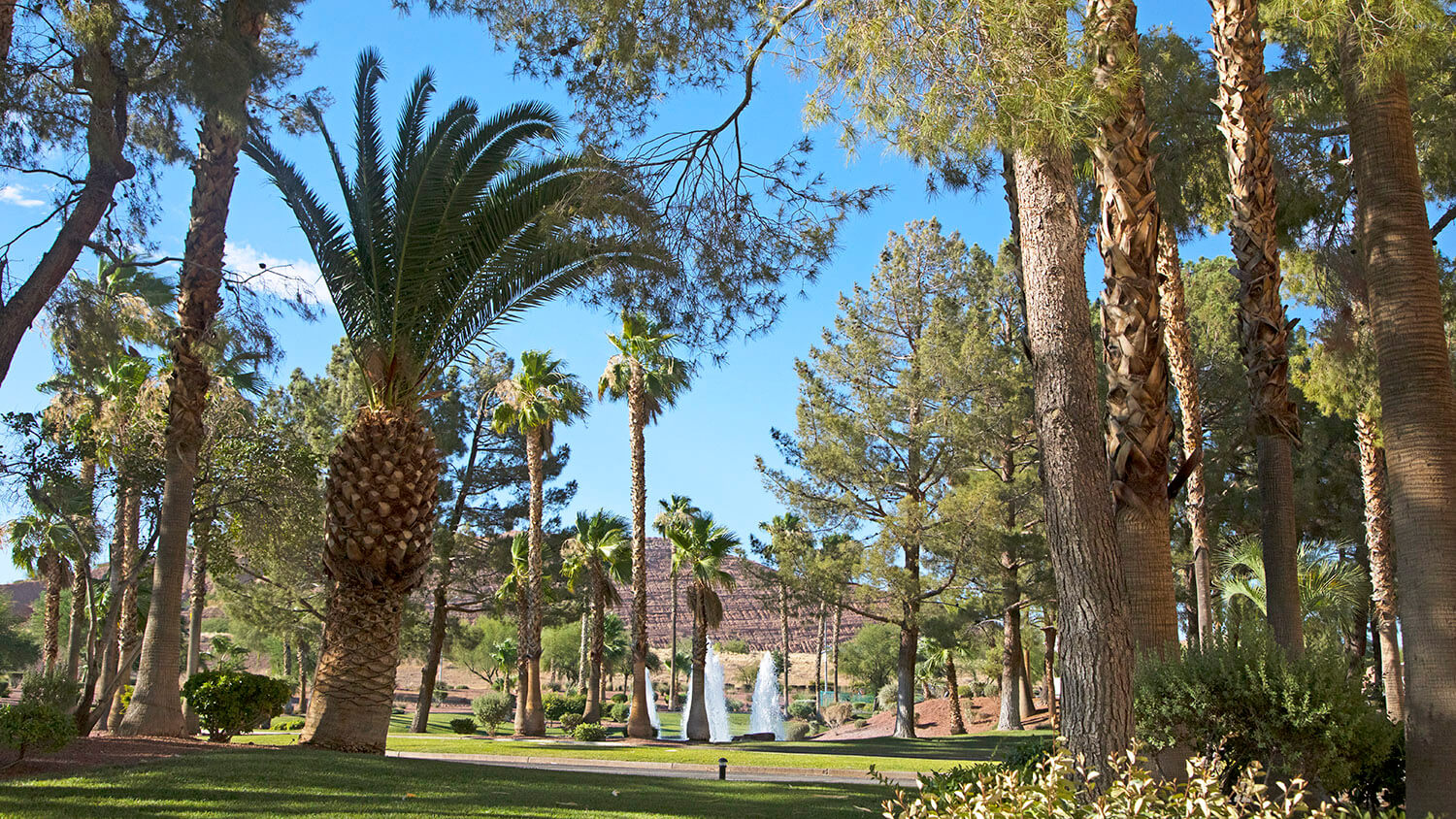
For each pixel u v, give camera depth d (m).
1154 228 7.19
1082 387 6.38
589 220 8.59
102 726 18.45
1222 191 12.17
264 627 37.19
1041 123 6.13
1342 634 15.53
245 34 11.97
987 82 6.18
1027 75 6.09
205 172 15.52
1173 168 11.79
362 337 14.23
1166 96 11.59
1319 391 14.80
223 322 13.95
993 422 30.72
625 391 35.00
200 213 15.41
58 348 11.10
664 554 146.12
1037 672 57.94
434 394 14.61
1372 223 7.19
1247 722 6.65
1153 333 7.16
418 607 38.22
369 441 13.98
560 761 21.72
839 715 59.75
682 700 86.31
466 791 9.77
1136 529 7.09
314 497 18.03
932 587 32.41
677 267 8.71
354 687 13.62
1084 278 6.68
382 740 13.76
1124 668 5.88
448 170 13.27
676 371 34.16
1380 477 19.66
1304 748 6.48
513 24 8.74
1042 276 6.64
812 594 31.64
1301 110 11.67
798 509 34.22
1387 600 19.39
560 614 40.19
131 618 19.06
